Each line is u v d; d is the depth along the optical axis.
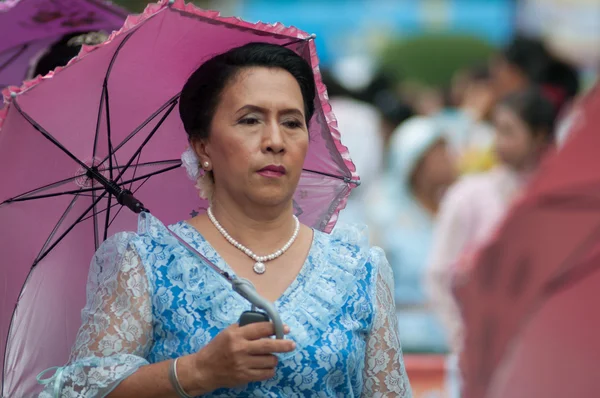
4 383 8.12
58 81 7.67
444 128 18.52
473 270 8.30
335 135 8.18
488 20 37.25
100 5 10.18
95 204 8.12
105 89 7.91
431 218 16.86
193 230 7.45
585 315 7.77
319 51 35.75
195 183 7.97
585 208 7.81
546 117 14.95
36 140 7.91
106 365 6.90
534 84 19.20
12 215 8.09
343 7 36.19
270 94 7.21
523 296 8.03
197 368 6.65
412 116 19.94
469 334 8.28
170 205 8.31
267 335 6.52
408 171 16.94
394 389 7.48
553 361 7.82
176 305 7.06
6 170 7.92
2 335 8.13
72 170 8.06
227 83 7.27
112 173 8.16
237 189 7.27
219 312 7.05
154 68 7.91
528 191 7.99
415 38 35.91
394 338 7.54
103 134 8.08
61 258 8.14
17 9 9.82
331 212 8.37
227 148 7.23
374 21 36.41
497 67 19.86
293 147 7.27
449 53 35.59
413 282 16.48
